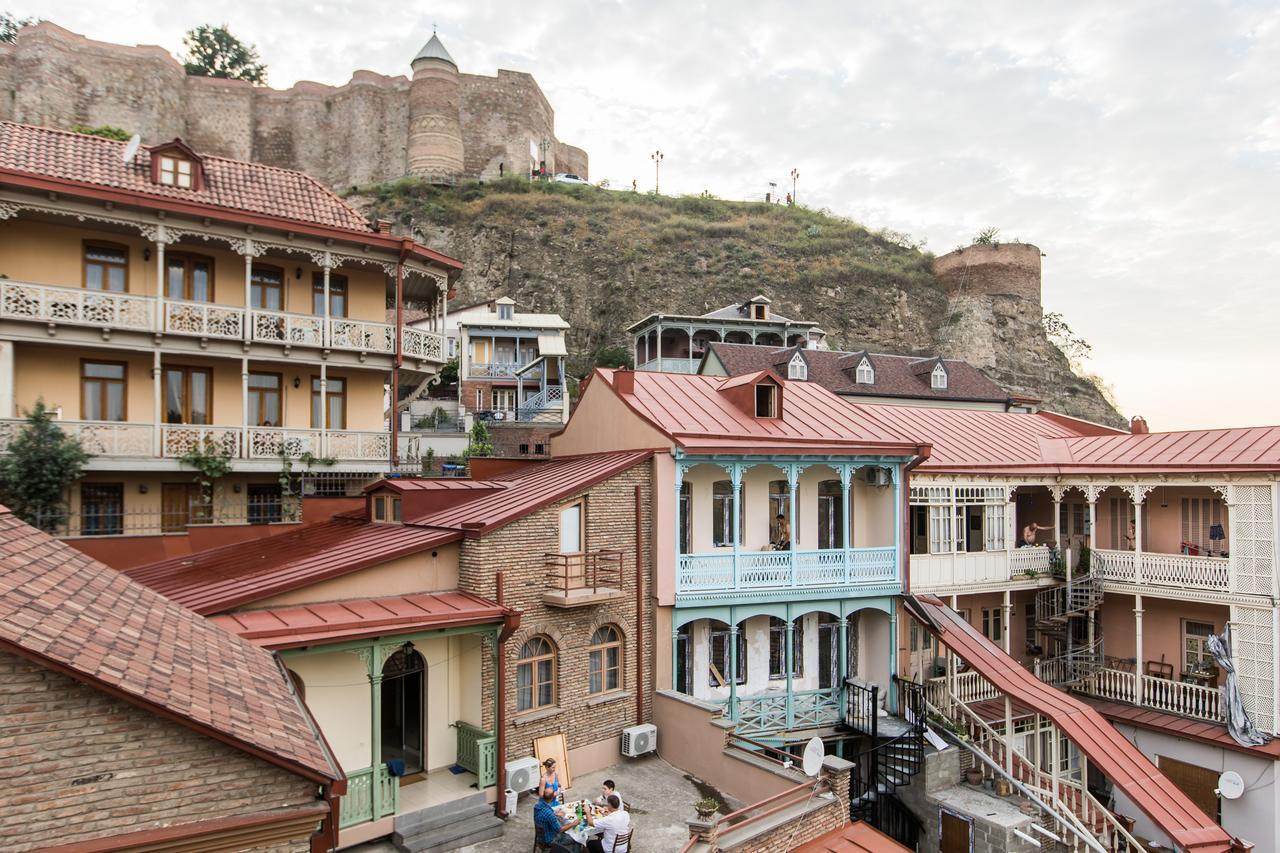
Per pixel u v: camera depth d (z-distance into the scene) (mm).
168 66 66188
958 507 23719
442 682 15867
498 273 71000
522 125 84188
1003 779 19156
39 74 58281
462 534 15969
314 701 14234
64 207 20484
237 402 24078
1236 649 20656
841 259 82000
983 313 79875
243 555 17766
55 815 6160
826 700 20922
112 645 7164
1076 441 26781
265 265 24547
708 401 21875
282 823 7172
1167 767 21281
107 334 21391
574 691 16859
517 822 14570
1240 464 20484
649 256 75250
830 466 20781
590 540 17438
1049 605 24672
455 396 50250
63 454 19547
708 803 13203
